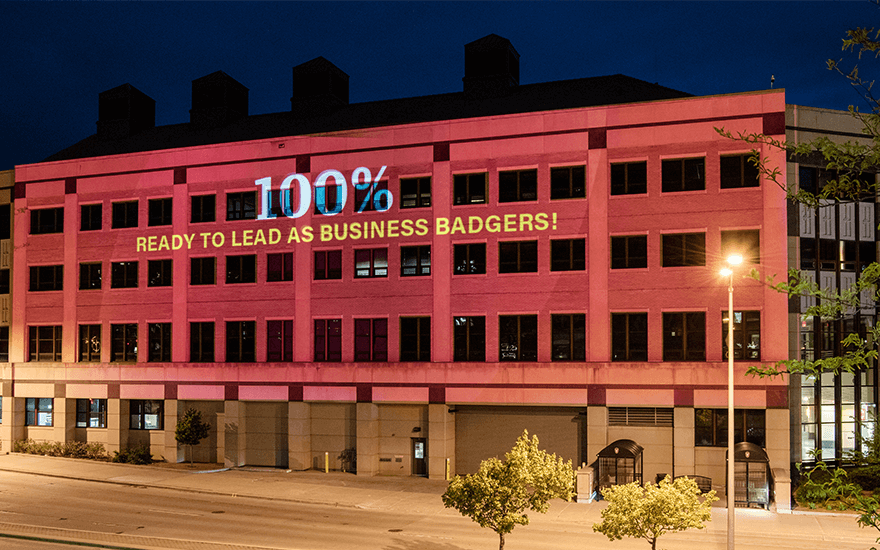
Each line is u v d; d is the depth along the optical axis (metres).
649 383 33.69
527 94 41.62
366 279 39.06
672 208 34.16
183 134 48.47
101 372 44.16
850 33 9.84
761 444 32.44
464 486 20.97
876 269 10.20
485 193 37.25
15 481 36.94
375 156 39.22
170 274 43.31
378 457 38.59
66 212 45.75
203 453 42.44
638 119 34.81
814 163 33.84
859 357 10.29
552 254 35.97
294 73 46.62
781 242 32.59
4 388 46.12
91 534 25.42
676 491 19.20
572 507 30.20
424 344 38.00
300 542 24.39
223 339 41.72
